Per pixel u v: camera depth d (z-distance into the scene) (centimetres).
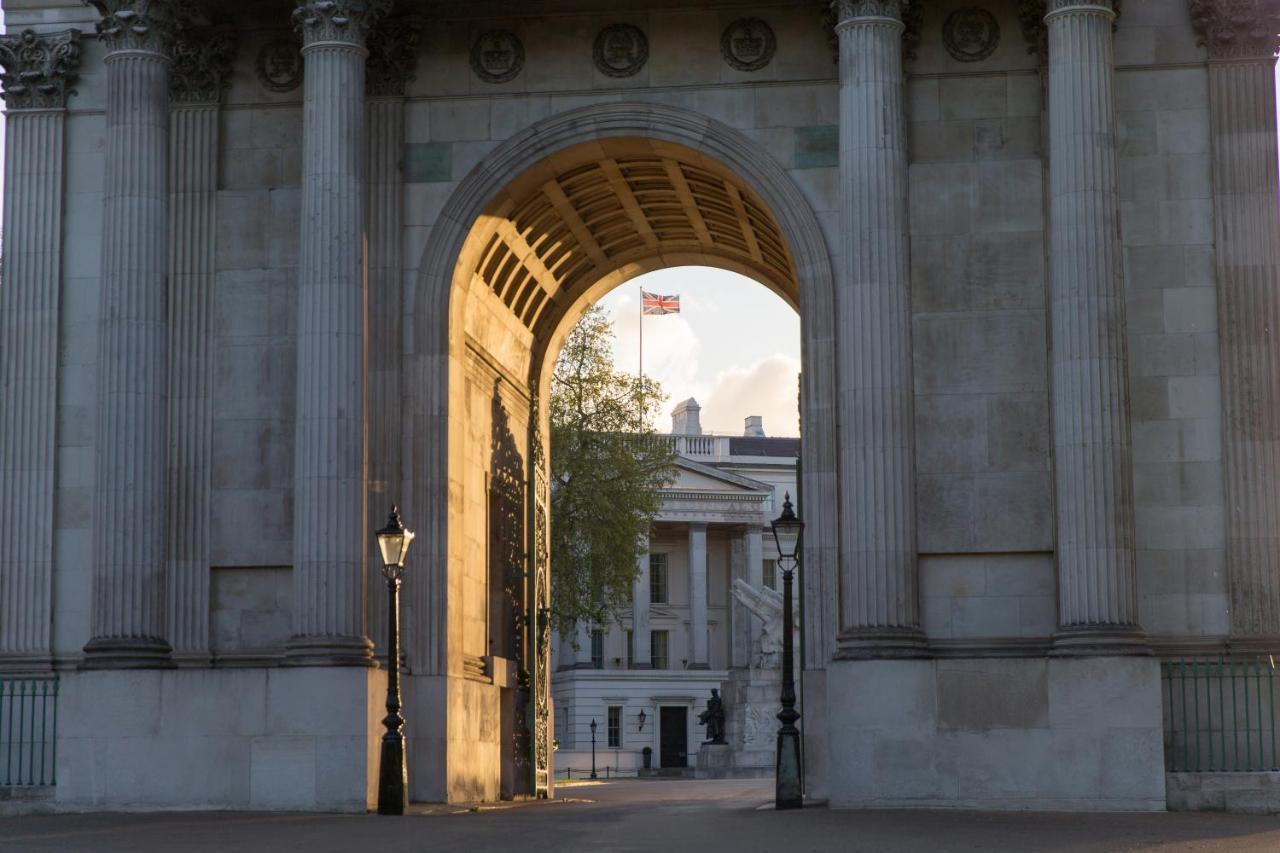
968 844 4622
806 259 6919
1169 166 6831
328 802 6331
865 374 6475
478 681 7400
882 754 6247
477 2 7056
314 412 6588
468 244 7100
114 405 6681
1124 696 6169
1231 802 6084
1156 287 6788
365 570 6644
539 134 7081
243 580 6950
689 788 13500
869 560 6388
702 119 7031
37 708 7000
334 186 6700
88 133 7331
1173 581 6656
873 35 6625
